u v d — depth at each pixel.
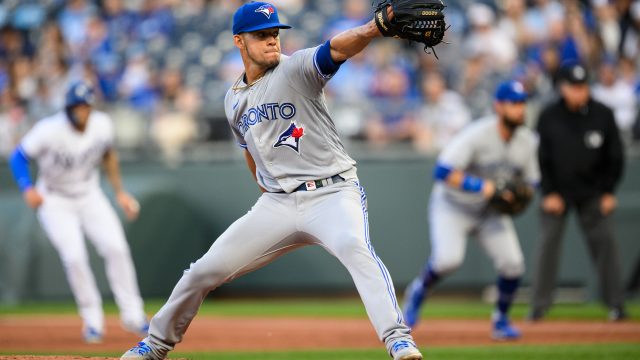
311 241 16.17
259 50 15.47
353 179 15.98
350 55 14.88
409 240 43.88
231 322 35.31
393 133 45.06
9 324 34.84
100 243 28.91
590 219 33.53
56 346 27.30
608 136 33.12
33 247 44.06
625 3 46.75
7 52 59.91
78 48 57.97
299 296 46.38
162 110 47.91
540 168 33.47
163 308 16.58
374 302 15.16
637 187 41.31
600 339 27.95
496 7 52.19
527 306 40.75
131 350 16.72
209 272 16.06
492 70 46.94
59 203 28.67
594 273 40.56
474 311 38.41
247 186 46.25
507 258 28.08
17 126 49.06
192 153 47.19
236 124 16.44
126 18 59.69
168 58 56.34
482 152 28.12
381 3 14.64
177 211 45.00
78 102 27.77
